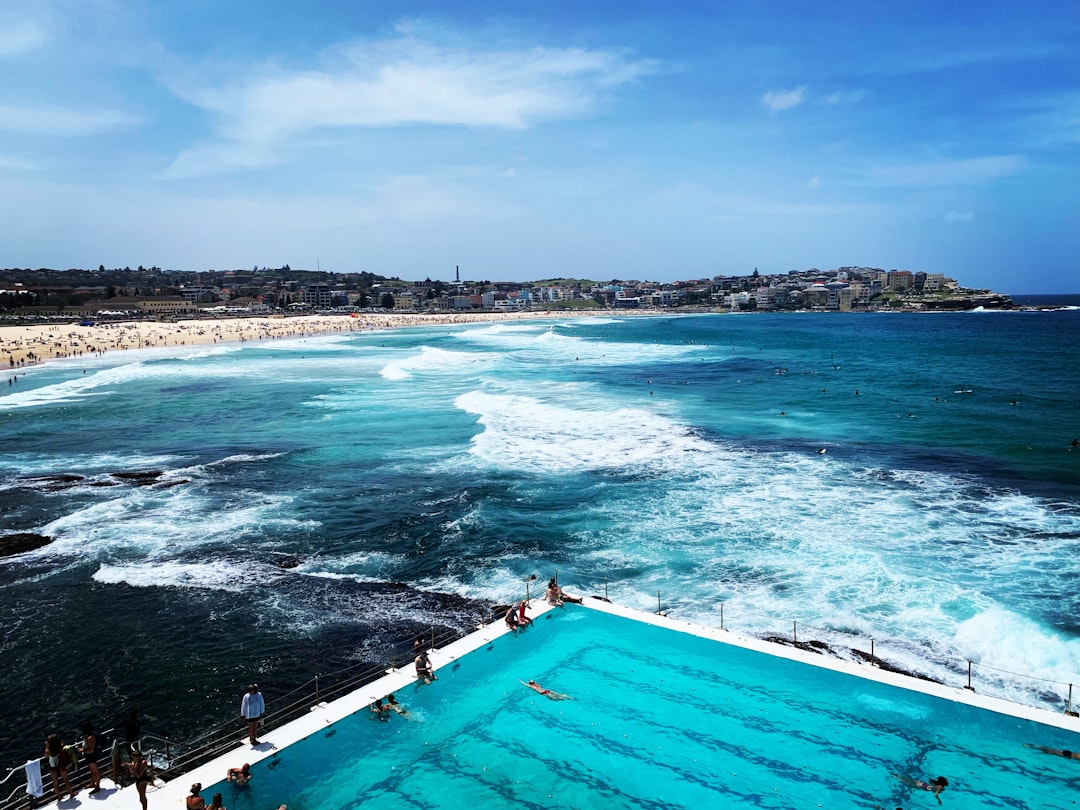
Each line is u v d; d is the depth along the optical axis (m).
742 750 13.34
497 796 12.15
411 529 27.48
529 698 15.06
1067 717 14.07
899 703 14.67
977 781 12.40
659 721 14.22
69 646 19.69
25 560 25.23
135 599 22.27
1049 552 23.72
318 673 18.11
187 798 11.39
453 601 21.69
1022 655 17.59
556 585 19.62
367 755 13.29
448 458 37.28
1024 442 39.81
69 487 33.78
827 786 12.34
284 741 13.70
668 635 17.61
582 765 12.96
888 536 25.47
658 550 24.80
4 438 45.12
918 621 19.39
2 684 18.03
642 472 34.22
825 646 18.14
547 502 30.11
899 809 11.76
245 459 38.22
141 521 28.91
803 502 29.45
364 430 44.97
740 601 20.84
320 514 29.38
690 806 11.92
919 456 36.78
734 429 43.94
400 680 15.91
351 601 21.92
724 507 28.97
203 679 18.00
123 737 14.70
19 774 14.49
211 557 25.31
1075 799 11.93
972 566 22.77
